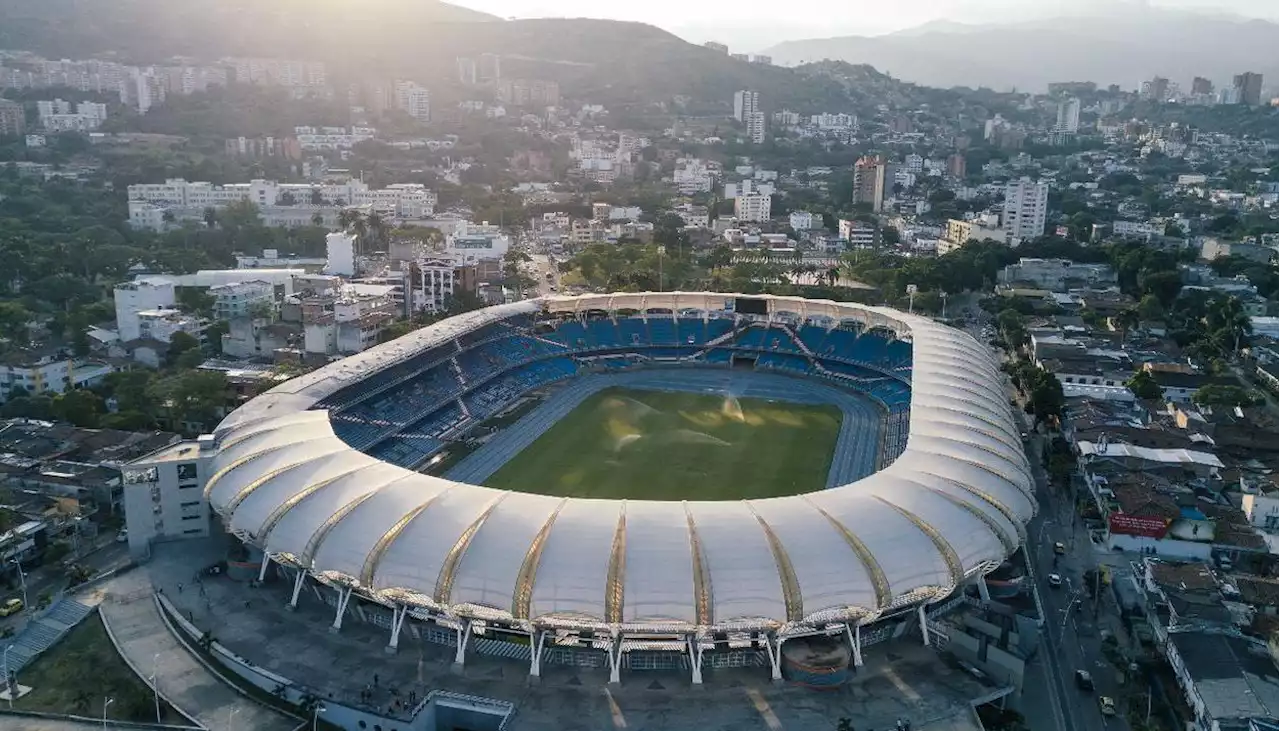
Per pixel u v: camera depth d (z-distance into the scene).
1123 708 102.81
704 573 98.12
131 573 127.44
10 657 111.00
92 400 186.88
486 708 97.88
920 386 159.38
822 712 97.19
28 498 144.75
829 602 98.62
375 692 100.00
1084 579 130.88
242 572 125.94
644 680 102.62
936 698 99.62
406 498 111.19
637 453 177.88
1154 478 154.00
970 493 117.88
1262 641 109.56
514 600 97.44
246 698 101.81
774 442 185.38
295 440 132.00
